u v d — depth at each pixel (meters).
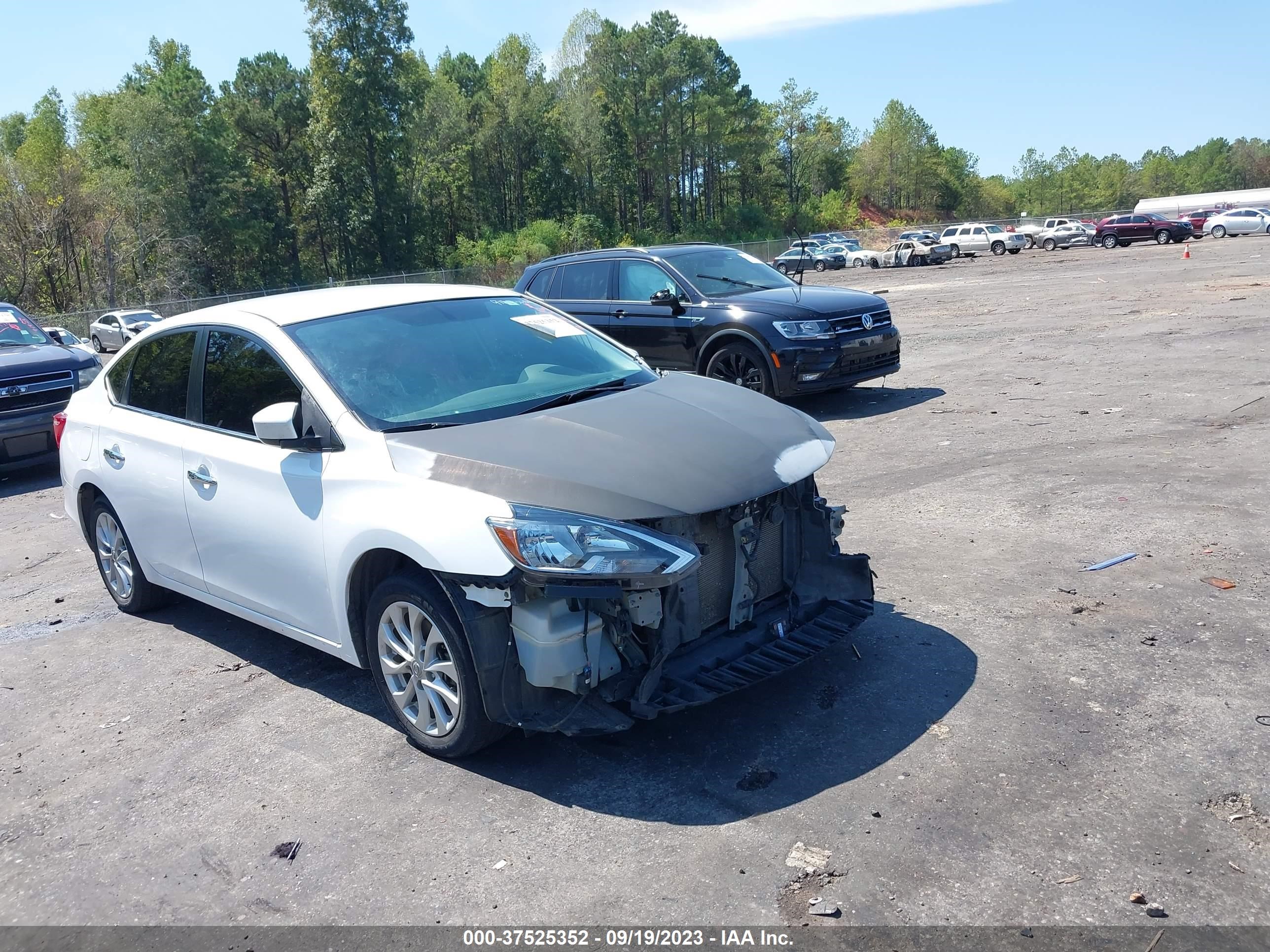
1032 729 3.58
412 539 3.44
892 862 2.88
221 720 4.25
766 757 3.54
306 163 80.81
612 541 3.21
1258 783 3.14
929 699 3.86
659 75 96.31
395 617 3.76
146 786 3.74
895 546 5.76
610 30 97.50
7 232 50.81
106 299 54.75
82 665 5.03
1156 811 3.03
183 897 3.03
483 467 3.46
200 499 4.56
